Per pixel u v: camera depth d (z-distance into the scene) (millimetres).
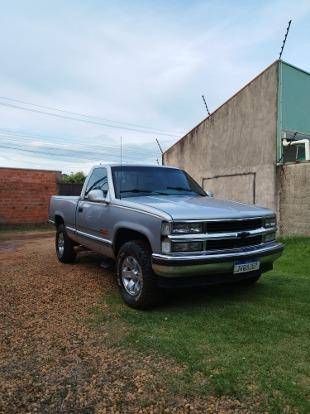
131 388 2898
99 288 5641
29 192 16672
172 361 3303
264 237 4828
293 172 10969
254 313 4457
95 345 3650
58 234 7805
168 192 5730
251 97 12562
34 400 2762
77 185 18000
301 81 12438
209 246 4297
